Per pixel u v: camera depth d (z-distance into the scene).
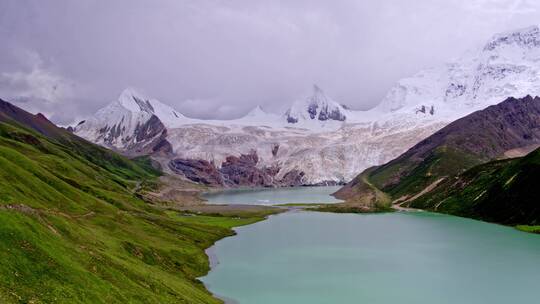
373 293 111.75
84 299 62.94
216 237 184.62
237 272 130.38
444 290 114.19
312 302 104.69
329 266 138.62
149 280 86.50
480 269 134.88
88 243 90.88
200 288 111.12
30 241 67.69
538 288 115.62
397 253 157.88
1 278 56.41
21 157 152.38
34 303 55.38
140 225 151.62
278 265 139.12
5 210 73.06
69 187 152.00
